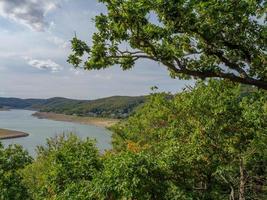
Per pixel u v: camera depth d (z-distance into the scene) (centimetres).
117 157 1672
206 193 2006
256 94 1559
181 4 1084
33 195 2550
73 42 1200
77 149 2005
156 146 2562
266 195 2142
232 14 1144
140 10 1102
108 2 1118
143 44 1188
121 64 1207
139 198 1625
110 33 1189
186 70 1210
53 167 1950
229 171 2080
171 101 2377
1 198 2198
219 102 1995
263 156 2038
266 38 1237
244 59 1274
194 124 2108
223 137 2005
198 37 1235
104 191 1605
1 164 2286
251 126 1936
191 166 1956
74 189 1767
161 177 1758
